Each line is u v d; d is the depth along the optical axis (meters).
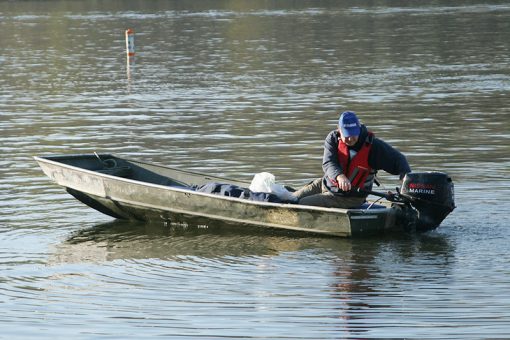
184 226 22.61
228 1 136.62
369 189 21.52
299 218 20.81
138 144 33.53
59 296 17.11
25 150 32.78
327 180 21.55
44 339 15.01
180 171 25.06
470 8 111.31
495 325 15.04
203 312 16.05
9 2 143.75
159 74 56.28
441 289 16.89
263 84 50.22
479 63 57.91
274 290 17.12
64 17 110.12
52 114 41.47
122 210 23.20
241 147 32.28
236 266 18.83
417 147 31.52
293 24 92.44
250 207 21.31
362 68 56.50
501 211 22.38
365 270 18.25
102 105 44.00
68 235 21.73
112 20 103.50
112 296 17.03
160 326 15.45
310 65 58.88
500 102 41.94
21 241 21.19
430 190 20.64
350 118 20.88
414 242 20.23
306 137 33.97
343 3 127.38
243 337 14.87
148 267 18.95
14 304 16.70
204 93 47.28
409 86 47.88
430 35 77.50
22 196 25.50
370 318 15.53
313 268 18.50
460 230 20.98
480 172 26.92
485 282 17.23
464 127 35.50
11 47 76.75
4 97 47.62
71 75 56.84
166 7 126.44
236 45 73.44
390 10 110.69
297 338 14.78
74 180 23.73
